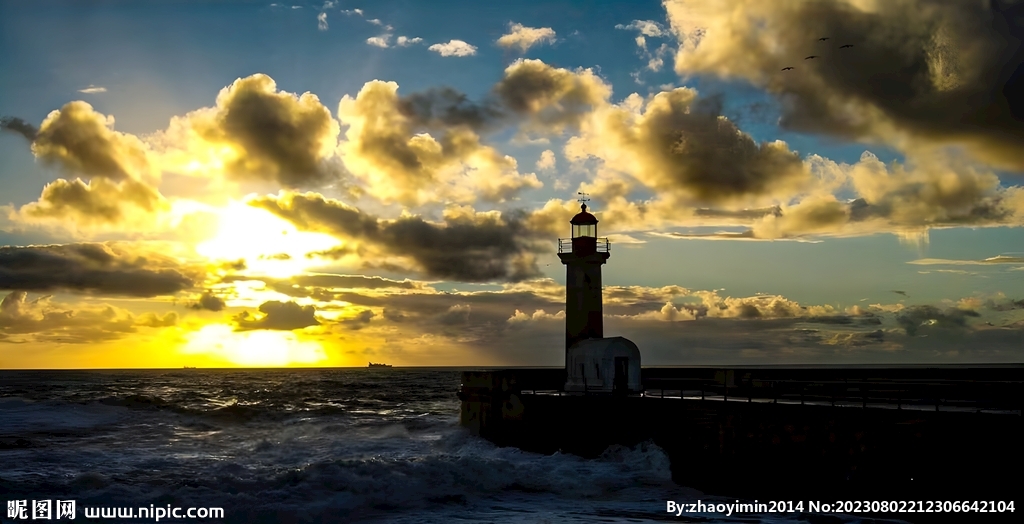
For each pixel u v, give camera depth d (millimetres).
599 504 23625
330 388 120312
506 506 23297
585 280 40781
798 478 23422
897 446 20672
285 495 23438
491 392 39188
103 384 136875
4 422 48656
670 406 28766
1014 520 17859
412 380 168250
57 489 23781
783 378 36344
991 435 18594
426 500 23906
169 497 22922
